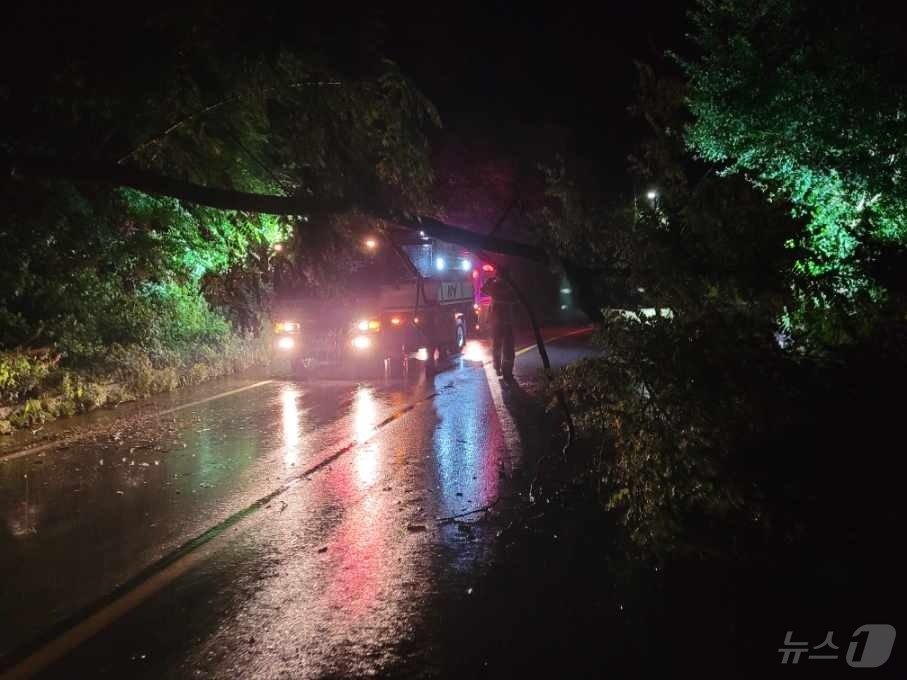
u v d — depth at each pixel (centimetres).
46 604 577
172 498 827
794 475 531
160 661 491
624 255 632
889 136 1171
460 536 689
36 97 1018
